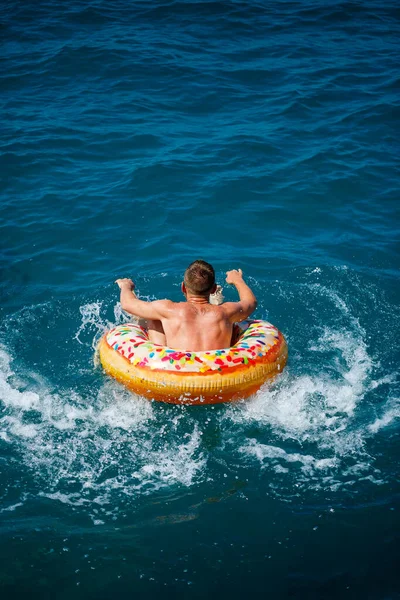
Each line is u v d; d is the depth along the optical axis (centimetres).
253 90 1189
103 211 840
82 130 1041
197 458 473
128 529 411
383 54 1341
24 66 1258
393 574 376
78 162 956
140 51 1319
